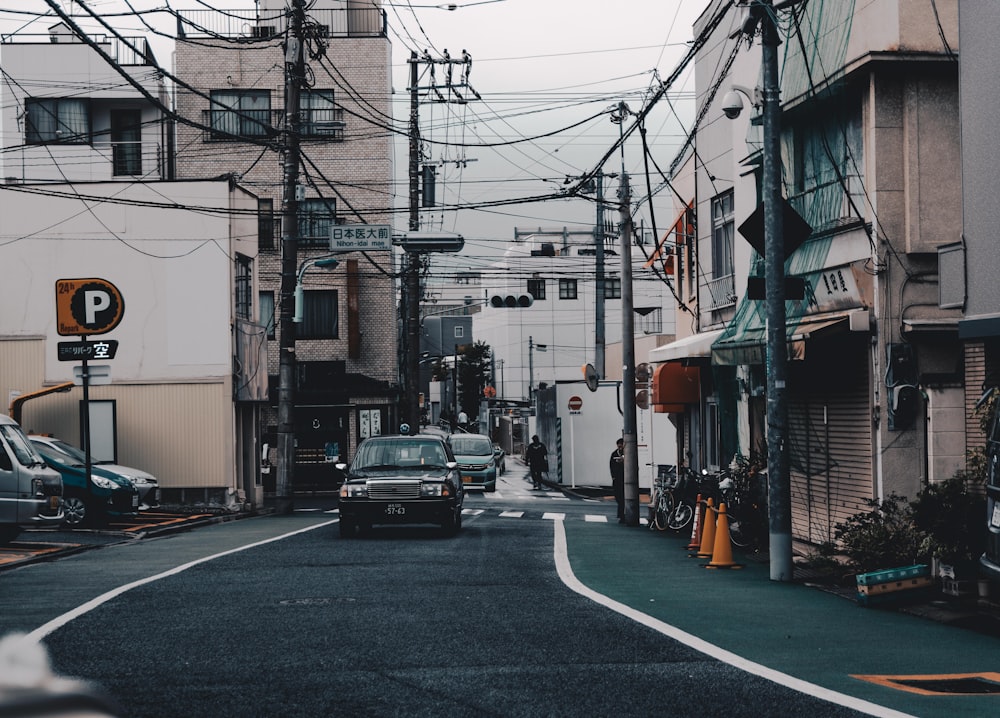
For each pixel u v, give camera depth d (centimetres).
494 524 2445
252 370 3400
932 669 795
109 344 2239
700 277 2502
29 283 3106
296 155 3003
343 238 2702
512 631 938
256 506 3400
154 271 3109
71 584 1286
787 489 1367
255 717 620
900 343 1538
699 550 1755
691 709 642
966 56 1241
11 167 4294
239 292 3322
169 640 891
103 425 3088
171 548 1811
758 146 1933
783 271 1375
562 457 4853
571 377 8744
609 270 8606
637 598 1184
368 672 756
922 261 1547
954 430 1533
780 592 1252
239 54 4862
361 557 1609
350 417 4781
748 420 2177
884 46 1535
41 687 92
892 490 1532
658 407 2633
